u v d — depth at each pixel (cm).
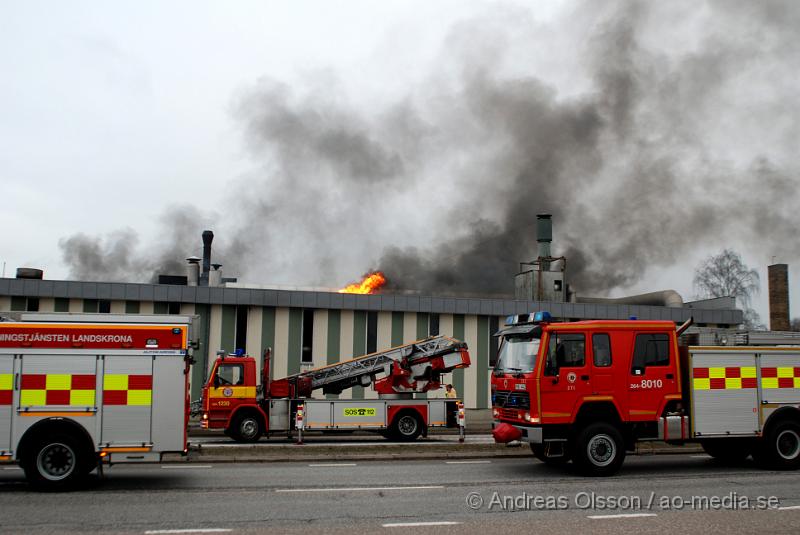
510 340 1401
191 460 1512
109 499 1032
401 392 2133
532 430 1264
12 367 1116
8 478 1236
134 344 1162
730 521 893
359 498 1045
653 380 1324
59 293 2698
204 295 2798
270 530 829
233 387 1986
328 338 2909
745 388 1372
